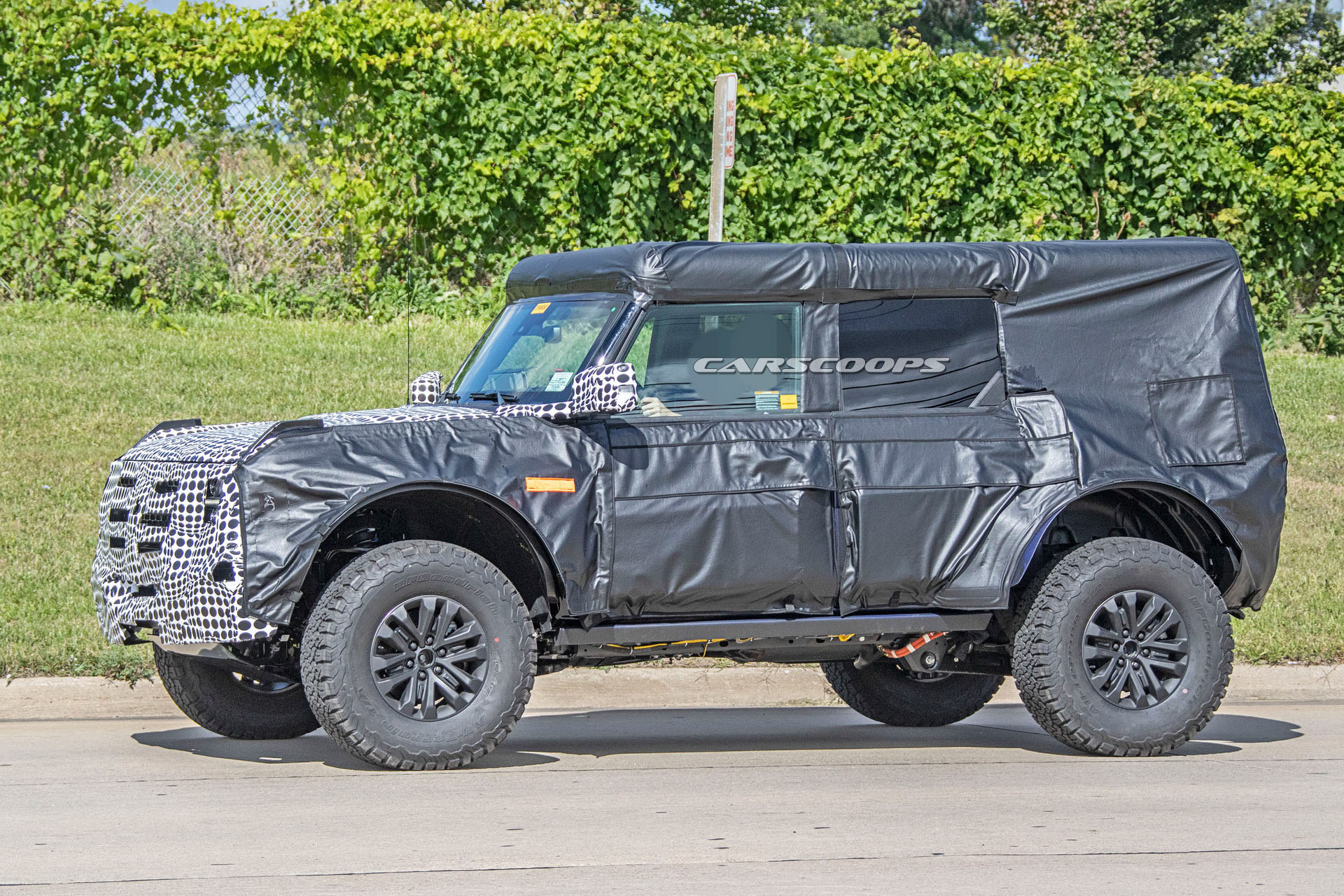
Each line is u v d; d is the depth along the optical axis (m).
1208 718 14.31
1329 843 10.78
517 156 30.30
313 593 13.56
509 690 13.01
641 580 13.29
